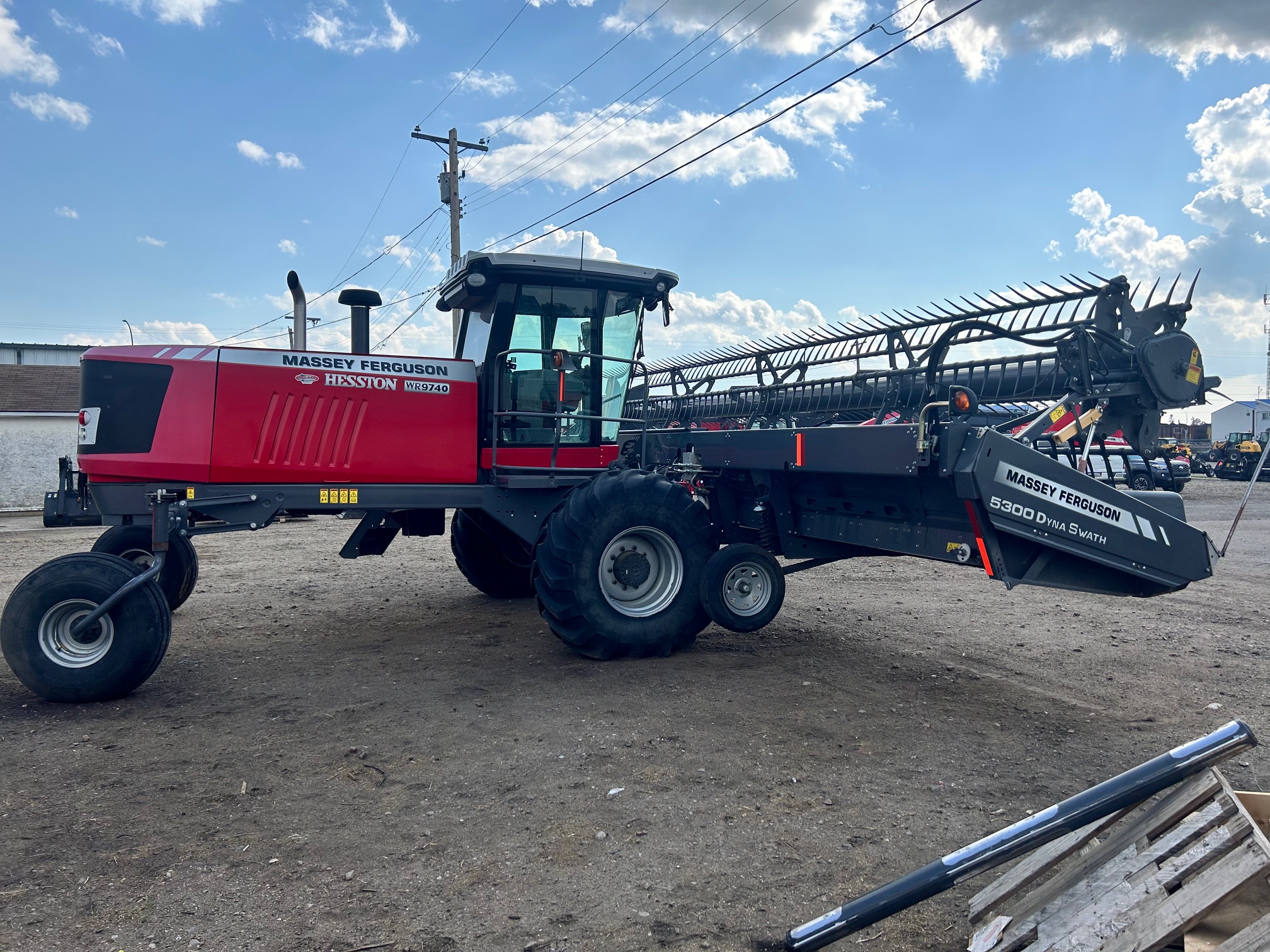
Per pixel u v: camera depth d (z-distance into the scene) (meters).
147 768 3.81
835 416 8.45
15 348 33.12
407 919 2.63
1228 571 9.70
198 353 5.43
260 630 6.64
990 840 2.33
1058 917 2.29
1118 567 4.79
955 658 5.82
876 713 4.62
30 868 2.90
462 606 7.66
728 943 2.53
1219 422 53.94
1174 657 5.86
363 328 6.21
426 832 3.21
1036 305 6.04
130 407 5.30
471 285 5.85
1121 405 5.55
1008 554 4.61
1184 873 2.10
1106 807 2.31
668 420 10.93
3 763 3.84
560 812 3.38
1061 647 6.15
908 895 2.31
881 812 3.40
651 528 5.69
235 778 3.70
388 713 4.58
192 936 2.52
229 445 5.38
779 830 3.24
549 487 6.04
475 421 5.97
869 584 8.87
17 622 4.59
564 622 5.57
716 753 4.01
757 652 5.95
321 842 3.12
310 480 5.55
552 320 6.19
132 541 6.57
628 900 2.76
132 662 4.69
